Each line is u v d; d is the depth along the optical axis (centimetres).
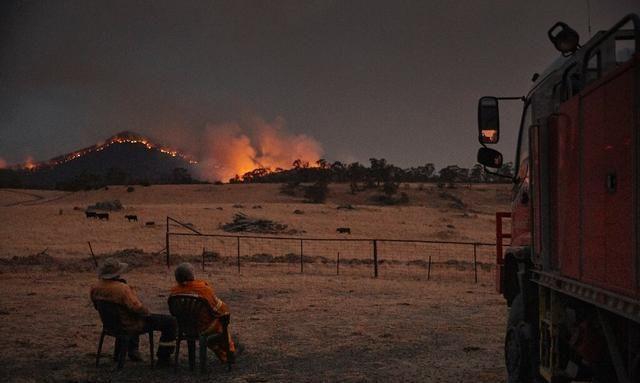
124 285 852
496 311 1439
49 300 1603
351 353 974
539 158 623
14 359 924
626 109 429
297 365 895
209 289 843
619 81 442
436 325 1232
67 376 816
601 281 469
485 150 828
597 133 483
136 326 857
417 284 2106
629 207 421
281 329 1186
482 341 1066
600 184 475
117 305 847
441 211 10525
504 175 835
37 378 808
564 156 564
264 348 1012
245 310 1447
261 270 2566
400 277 2391
